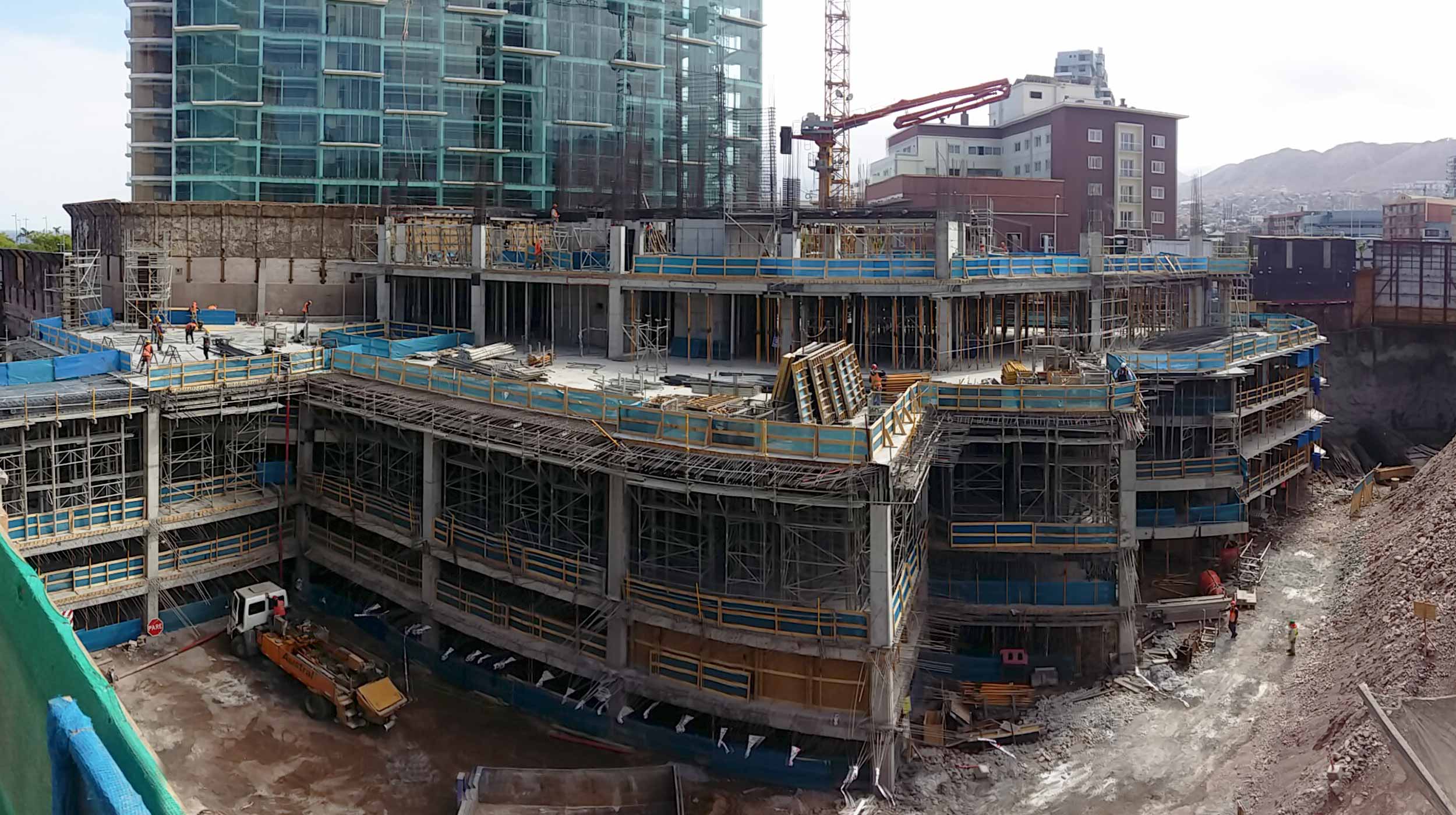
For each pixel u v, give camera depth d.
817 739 35.41
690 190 105.00
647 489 36.59
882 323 53.31
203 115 88.75
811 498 31.78
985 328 55.41
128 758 7.36
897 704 33.94
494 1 98.69
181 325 72.19
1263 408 55.41
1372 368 80.56
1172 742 36.38
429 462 42.19
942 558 43.22
